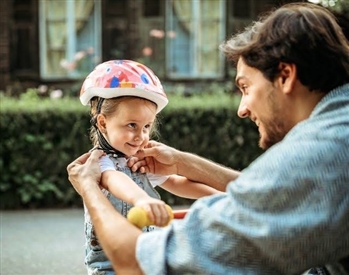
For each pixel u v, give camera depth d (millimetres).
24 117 7773
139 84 2186
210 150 8016
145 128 2250
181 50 10234
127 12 10180
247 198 1533
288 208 1512
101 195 1847
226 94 8898
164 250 1590
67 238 5984
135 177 2268
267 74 1660
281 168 1523
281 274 1550
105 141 2271
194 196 2350
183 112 7957
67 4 10164
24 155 7781
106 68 2242
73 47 10188
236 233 1530
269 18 1690
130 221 1704
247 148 8039
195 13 10211
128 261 1653
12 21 10062
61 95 9672
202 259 1555
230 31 10180
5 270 4801
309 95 1661
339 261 1666
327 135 1548
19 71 10086
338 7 3340
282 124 1692
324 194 1504
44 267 4887
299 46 1615
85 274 4676
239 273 1544
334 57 1636
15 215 7344
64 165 7848
